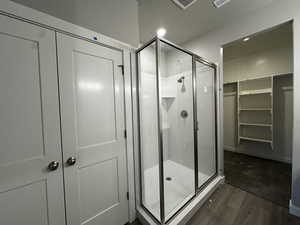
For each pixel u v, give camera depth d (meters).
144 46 1.57
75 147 1.17
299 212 1.54
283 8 1.61
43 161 1.01
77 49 1.17
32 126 0.97
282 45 2.88
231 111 3.77
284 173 2.51
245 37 1.94
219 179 2.19
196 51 2.51
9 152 0.89
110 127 1.40
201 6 1.76
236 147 3.70
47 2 1.07
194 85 2.14
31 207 0.97
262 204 1.75
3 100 0.87
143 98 1.89
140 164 1.66
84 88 1.22
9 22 0.88
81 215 1.21
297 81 1.52
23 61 0.93
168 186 2.05
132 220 1.57
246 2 1.70
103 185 1.35
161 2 1.67
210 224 1.49
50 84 1.04
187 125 2.41
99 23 1.34
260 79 3.22
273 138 3.11
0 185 0.86
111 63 1.40
